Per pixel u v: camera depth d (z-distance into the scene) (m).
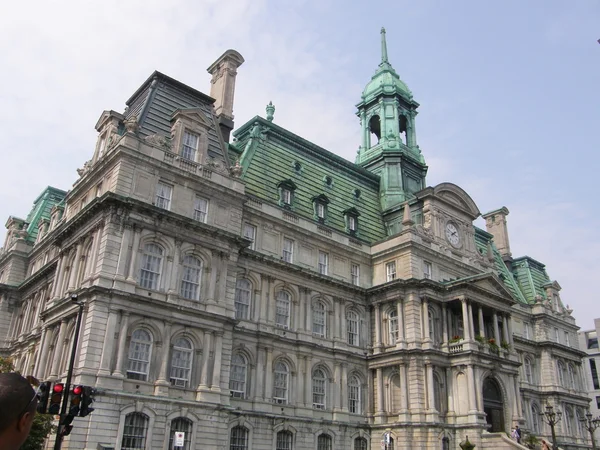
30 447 40.78
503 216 113.62
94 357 46.31
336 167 82.62
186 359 52.00
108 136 60.00
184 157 58.34
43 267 71.50
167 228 53.72
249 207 64.81
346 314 71.12
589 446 95.62
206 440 49.94
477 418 64.50
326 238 71.50
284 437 60.56
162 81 63.66
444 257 75.81
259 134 74.44
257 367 60.47
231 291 56.69
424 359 67.44
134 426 46.62
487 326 76.12
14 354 73.12
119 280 49.25
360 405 68.75
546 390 94.62
